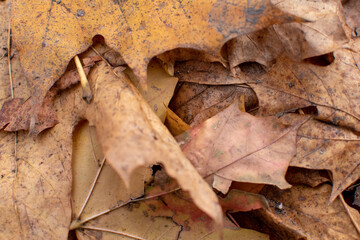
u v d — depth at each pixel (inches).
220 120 11.2
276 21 10.5
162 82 11.6
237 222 11.6
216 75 11.8
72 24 11.4
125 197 11.2
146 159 9.8
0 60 12.1
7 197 11.1
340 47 11.0
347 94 11.4
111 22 11.3
